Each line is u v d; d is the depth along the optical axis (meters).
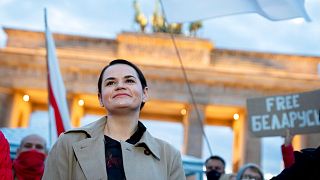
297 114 9.43
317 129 9.19
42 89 54.75
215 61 57.00
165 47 56.75
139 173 4.00
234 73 54.94
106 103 4.32
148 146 4.16
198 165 16.56
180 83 55.97
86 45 57.16
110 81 4.38
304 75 54.72
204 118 55.09
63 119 11.90
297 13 9.00
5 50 54.81
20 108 57.50
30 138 8.14
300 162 3.98
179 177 4.31
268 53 56.47
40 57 54.84
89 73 55.62
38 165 7.66
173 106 57.38
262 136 9.76
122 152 4.05
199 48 56.50
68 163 4.11
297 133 9.39
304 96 9.41
